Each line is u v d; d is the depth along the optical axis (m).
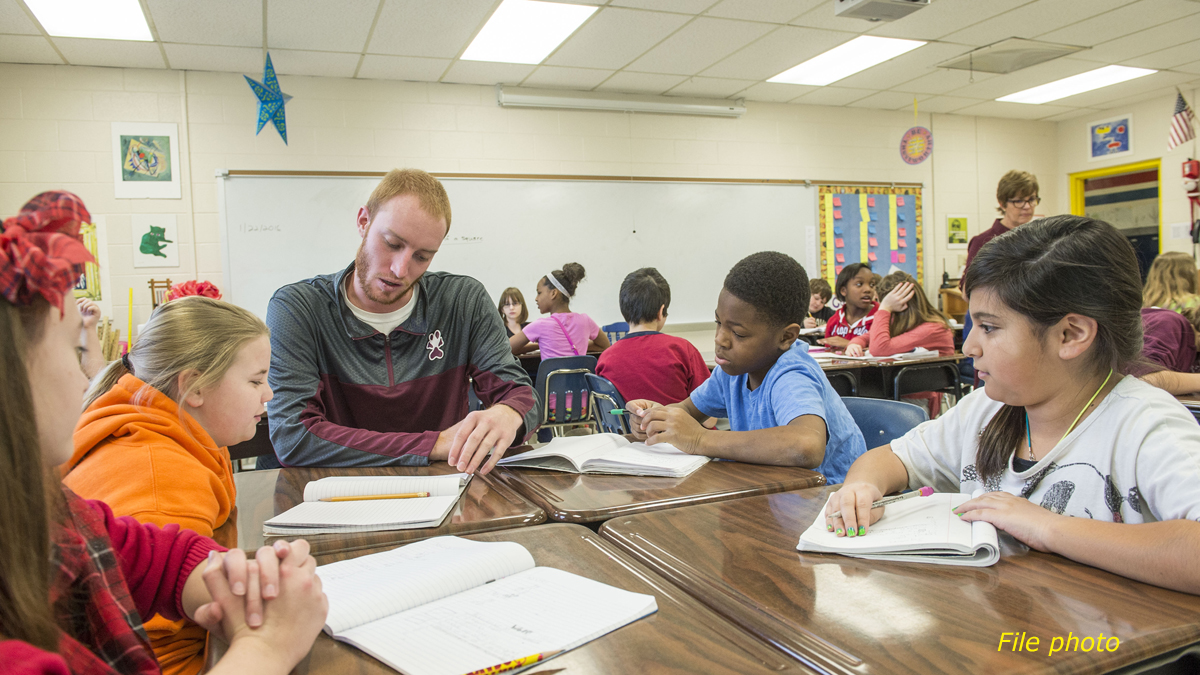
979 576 0.69
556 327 4.16
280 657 0.52
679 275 5.91
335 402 1.49
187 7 3.69
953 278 6.82
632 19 4.14
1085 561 0.70
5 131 4.28
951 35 4.62
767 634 0.58
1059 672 0.51
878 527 0.81
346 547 0.85
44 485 0.39
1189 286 2.82
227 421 0.98
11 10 3.62
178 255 4.61
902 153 5.57
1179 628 0.57
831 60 5.06
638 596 0.65
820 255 6.34
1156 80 5.79
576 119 5.55
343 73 4.82
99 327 4.29
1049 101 6.36
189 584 0.61
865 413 1.68
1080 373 0.84
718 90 5.67
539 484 1.13
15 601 0.37
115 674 0.45
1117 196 6.89
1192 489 0.71
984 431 0.96
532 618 0.61
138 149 4.50
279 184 4.79
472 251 5.32
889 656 0.53
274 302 1.43
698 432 1.28
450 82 5.16
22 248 0.38
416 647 0.56
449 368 1.57
